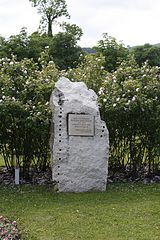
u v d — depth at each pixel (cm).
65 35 2873
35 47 2680
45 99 1052
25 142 1041
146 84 1073
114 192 936
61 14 4012
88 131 952
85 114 952
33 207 834
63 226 739
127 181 1047
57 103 952
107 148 959
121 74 1090
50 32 3928
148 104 1023
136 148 1066
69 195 915
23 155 1050
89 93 980
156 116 1031
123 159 1090
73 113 948
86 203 855
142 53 2552
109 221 759
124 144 1071
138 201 866
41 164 1096
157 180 1054
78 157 948
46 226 739
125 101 1019
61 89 970
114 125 1042
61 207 832
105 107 1020
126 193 927
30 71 1100
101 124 958
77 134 949
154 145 1052
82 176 950
